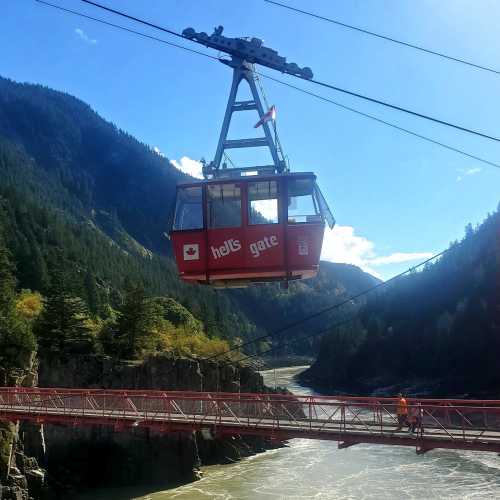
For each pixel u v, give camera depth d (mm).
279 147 20953
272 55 17703
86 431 66188
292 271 20984
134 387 76500
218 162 21203
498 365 133125
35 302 90688
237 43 17953
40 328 76188
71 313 78250
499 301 142875
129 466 64438
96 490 61594
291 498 52750
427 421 36688
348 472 62344
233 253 21234
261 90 19750
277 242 21016
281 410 37844
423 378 153875
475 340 142375
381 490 54062
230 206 21328
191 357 88125
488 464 64125
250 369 95688
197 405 40688
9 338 61812
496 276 148875
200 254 21438
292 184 21062
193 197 21688
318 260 20969
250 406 37969
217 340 109875
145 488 61781
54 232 152250
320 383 180250
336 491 54469
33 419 42781
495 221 176125
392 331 176750
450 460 66750
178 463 65125
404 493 52719
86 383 74750
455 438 29828
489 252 169250
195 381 79875
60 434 64875
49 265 121188
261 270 21188
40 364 72750
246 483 60250
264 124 20078
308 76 17188
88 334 79812
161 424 38062
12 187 165000
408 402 32438
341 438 32469
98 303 111438
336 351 186000
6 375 59031
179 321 121188
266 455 75500
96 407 43344
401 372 162750
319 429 33188
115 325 85438
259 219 21172
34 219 154500
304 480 59688
